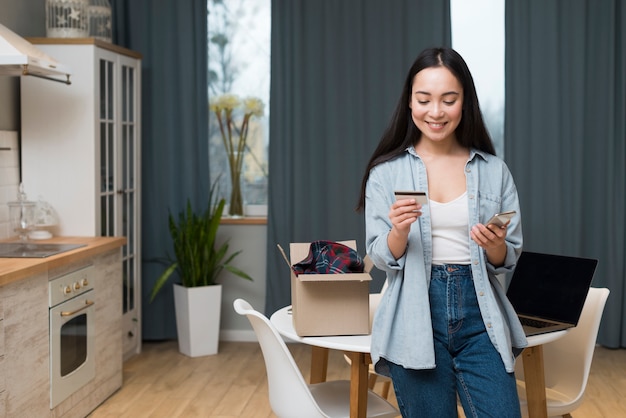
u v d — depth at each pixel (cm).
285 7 519
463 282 209
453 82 209
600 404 406
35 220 420
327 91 521
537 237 513
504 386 204
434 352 207
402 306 211
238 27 546
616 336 514
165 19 526
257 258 543
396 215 200
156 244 532
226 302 546
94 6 479
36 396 331
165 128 529
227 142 546
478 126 219
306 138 524
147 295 534
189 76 525
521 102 509
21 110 441
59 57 438
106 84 456
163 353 511
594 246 518
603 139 511
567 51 508
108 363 413
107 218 460
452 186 216
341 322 245
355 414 240
